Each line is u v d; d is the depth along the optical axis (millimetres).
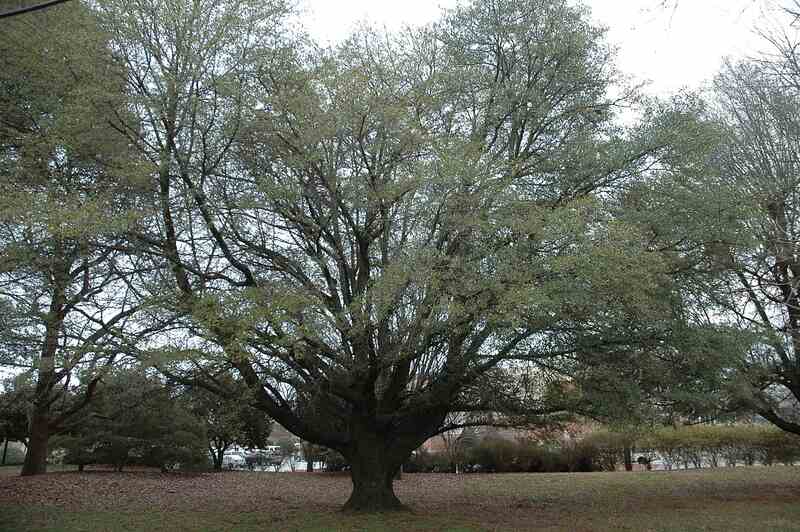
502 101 13516
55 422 21875
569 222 9680
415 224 11984
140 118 11453
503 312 9555
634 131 13164
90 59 10930
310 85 11188
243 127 11406
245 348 10367
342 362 11906
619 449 29156
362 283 12555
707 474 24703
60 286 12172
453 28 14508
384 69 11828
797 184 14680
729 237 12016
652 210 12086
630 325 11766
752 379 14594
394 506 14125
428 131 11969
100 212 10164
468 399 14219
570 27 13914
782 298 14023
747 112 16578
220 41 11492
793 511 15164
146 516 14094
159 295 11281
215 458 30047
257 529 12188
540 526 12867
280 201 11750
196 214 12023
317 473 26734
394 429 14555
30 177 11758
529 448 29203
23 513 14289
